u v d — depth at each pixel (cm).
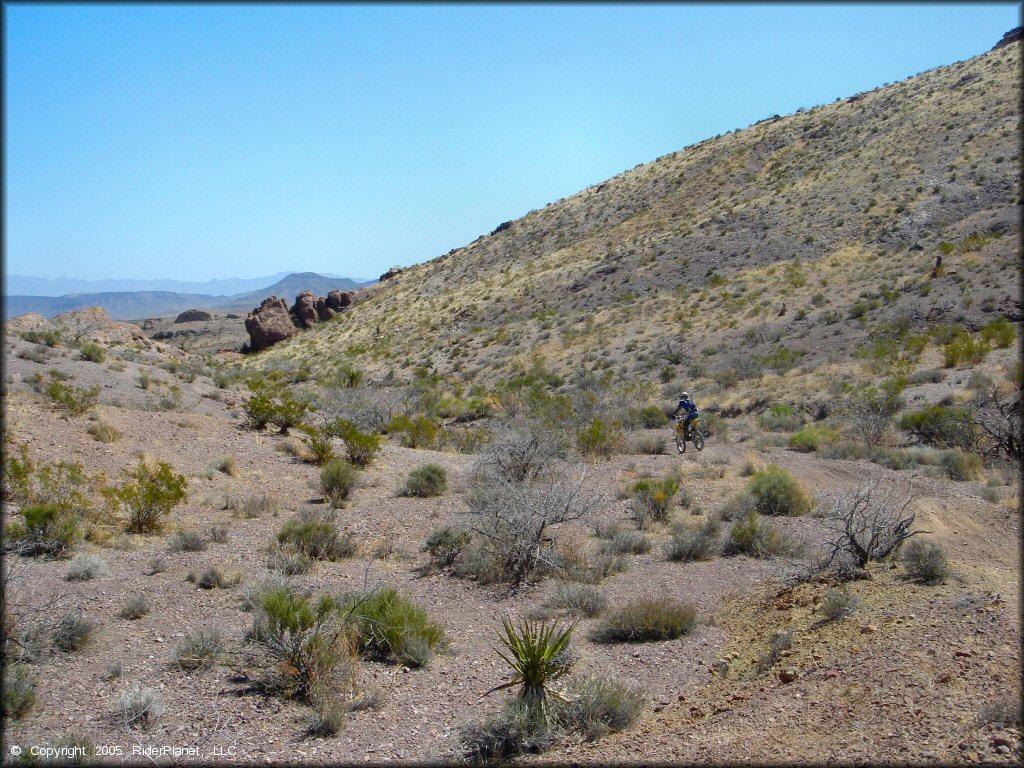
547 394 3425
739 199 7144
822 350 3638
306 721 617
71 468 1235
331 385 3800
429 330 6331
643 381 3872
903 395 2572
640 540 1151
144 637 777
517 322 5866
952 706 505
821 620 764
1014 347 2969
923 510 1197
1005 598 713
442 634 802
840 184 6334
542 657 621
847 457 1906
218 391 2662
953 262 4206
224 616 845
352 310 8694
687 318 4822
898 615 714
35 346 2467
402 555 1134
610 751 554
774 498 1359
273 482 1602
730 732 551
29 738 552
